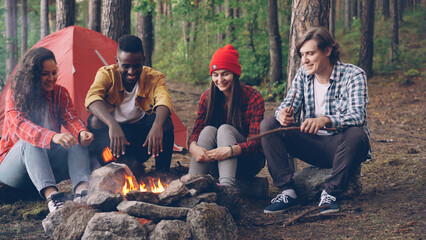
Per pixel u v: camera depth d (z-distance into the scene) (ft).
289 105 11.34
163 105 11.08
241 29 46.26
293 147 11.26
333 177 10.30
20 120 10.00
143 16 37.68
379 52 55.52
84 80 16.52
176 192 8.75
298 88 11.51
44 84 10.23
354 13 76.95
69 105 10.93
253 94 11.41
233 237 8.50
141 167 12.20
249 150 10.66
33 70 10.00
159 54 66.69
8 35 36.19
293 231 9.33
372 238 8.58
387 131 24.31
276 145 10.78
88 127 11.44
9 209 11.00
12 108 10.19
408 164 14.58
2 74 34.42
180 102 38.11
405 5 89.76
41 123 10.68
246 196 12.14
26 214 10.41
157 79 11.71
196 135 11.57
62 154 10.54
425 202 10.37
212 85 11.39
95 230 7.89
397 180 12.87
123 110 11.49
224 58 11.00
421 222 9.15
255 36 45.60
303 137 11.06
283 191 10.86
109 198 8.48
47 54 10.14
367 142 10.41
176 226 8.01
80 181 9.98
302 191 11.46
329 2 15.31
